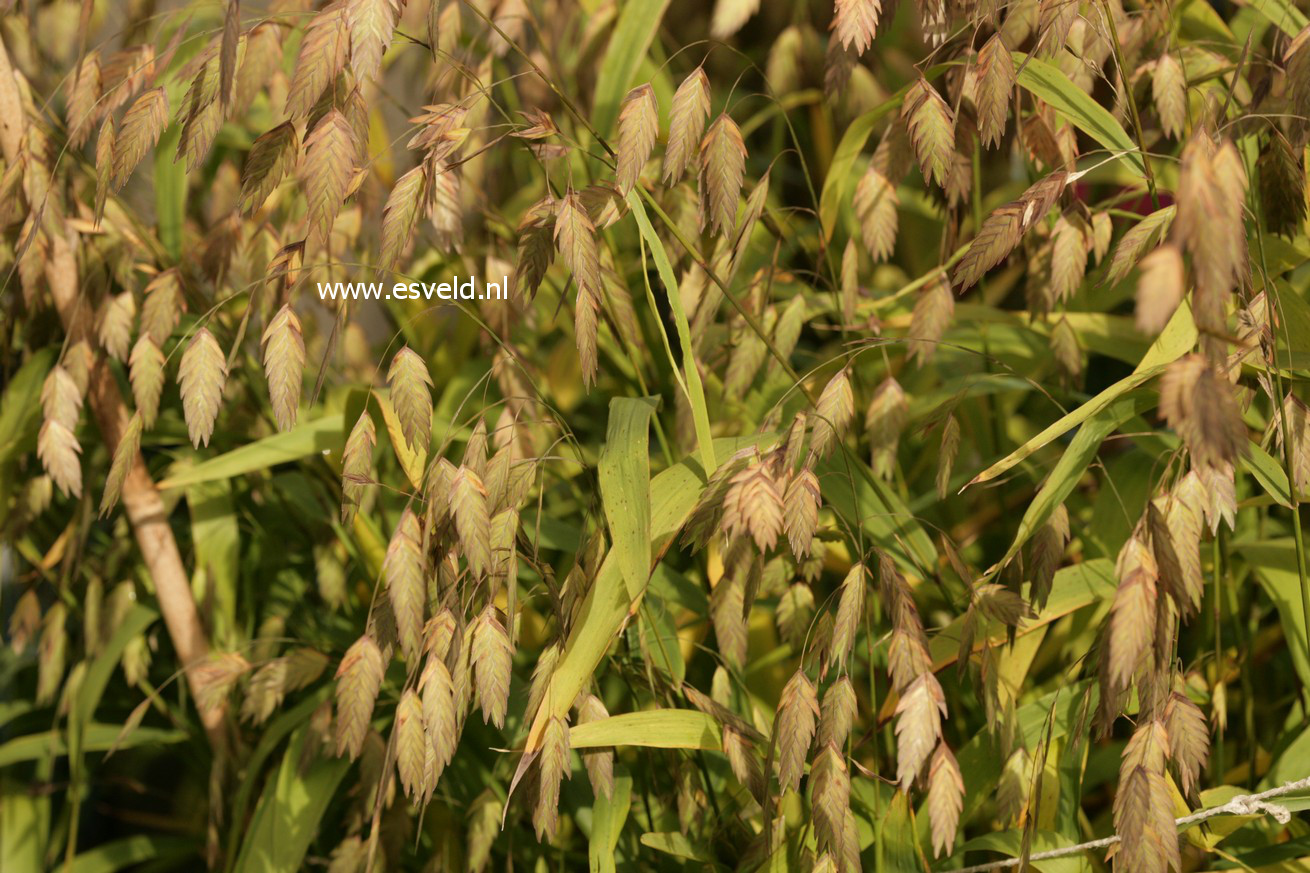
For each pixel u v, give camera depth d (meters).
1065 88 1.08
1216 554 1.13
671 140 1.06
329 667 1.20
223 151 1.27
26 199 1.14
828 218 1.16
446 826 1.19
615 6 1.25
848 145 1.14
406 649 1.05
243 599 1.24
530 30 1.28
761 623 1.22
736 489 1.05
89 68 1.08
